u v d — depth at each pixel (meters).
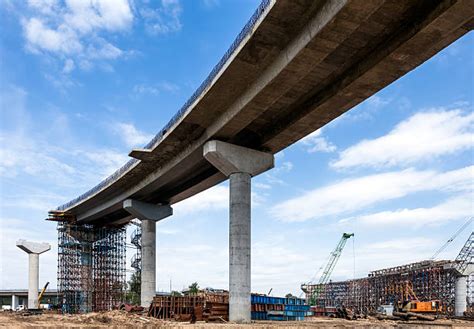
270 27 29.88
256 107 38.00
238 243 43.03
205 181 56.59
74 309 80.31
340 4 25.59
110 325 39.06
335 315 59.97
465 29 26.91
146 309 58.00
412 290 98.62
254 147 46.84
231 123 41.22
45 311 76.62
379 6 25.33
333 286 134.25
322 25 27.28
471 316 70.94
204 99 39.38
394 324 45.59
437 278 99.62
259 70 34.81
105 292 83.81
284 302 51.84
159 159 54.25
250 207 44.59
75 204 77.06
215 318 42.97
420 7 26.45
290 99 37.75
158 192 64.50
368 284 121.38
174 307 45.62
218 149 43.69
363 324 43.81
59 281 82.19
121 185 65.25
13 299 126.88
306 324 40.84
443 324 49.47
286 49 31.42
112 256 86.12
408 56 29.42
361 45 30.19
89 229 84.94
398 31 28.61
